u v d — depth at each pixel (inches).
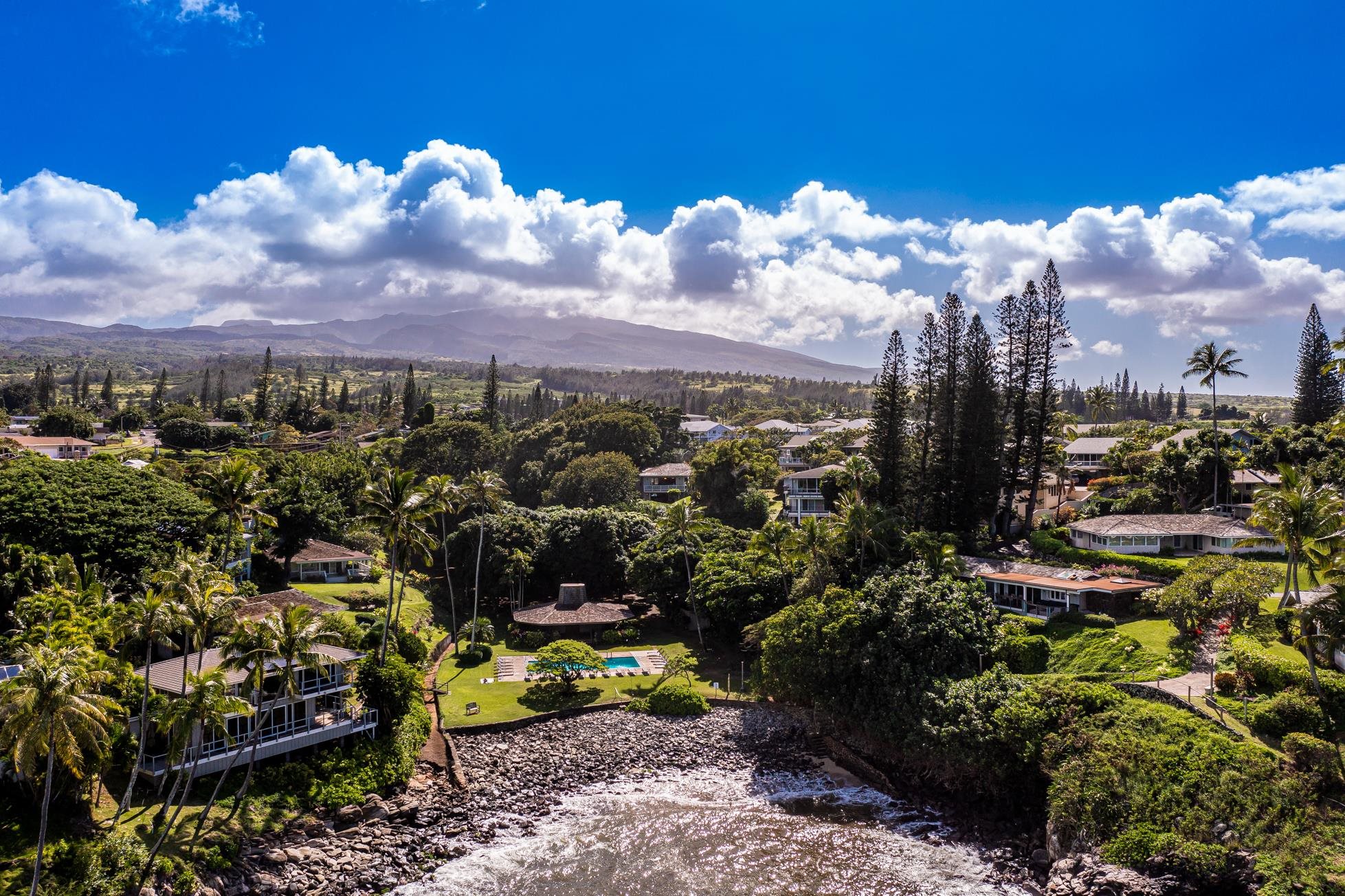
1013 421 3779.5
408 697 2240.4
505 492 4736.7
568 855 1776.6
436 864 1732.3
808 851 1801.2
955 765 2015.3
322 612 2753.4
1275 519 2065.7
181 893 1493.6
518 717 2474.2
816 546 2849.4
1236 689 1884.8
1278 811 1499.8
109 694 1772.9
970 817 1939.0
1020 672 2269.9
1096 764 1712.6
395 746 2097.7
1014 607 2746.1
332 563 3595.0
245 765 1866.4
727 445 4702.3
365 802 1913.1
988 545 3457.2
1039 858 1707.7
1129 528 3036.4
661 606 3454.7
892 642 2288.4
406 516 2454.5
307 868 1669.5
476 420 7308.1
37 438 5836.6
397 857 1743.4
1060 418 4461.1
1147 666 2124.8
